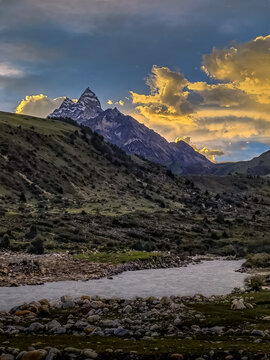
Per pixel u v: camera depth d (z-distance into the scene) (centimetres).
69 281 3969
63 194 15738
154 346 1459
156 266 5731
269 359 1224
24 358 1280
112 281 4088
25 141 19125
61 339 1633
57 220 9188
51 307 2527
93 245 7400
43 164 17625
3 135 18200
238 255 8419
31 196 14025
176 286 3800
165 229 11606
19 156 17088
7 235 6662
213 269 5625
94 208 13625
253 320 1964
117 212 13225
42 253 5878
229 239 11531
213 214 18625
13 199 12750
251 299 2720
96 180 19400
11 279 3841
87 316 2227
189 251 8894
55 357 1289
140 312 2356
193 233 11819
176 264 6131
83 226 9412
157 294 3291
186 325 1912
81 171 19412
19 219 8606
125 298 3059
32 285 3641
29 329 1866
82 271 4631
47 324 1919
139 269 5378
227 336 1656
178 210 17738
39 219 9031
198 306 2480
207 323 1931
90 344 1510
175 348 1412
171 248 9000
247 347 1379
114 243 7819
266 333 1664
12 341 1579
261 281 3778
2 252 5566
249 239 11569
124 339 1638
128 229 10488
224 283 4056
